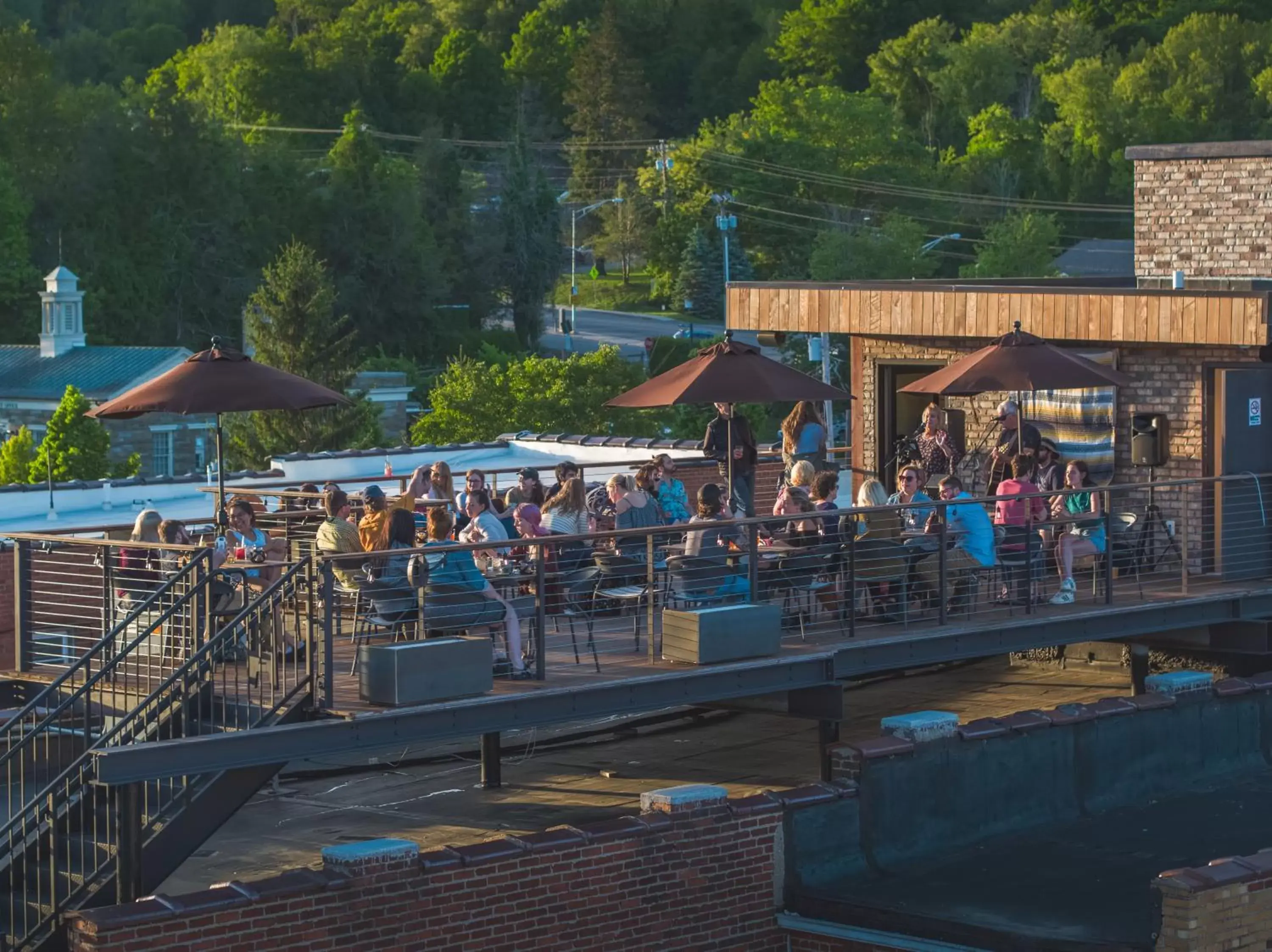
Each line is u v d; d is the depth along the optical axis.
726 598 17.31
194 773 13.63
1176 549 20.84
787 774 18.75
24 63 120.69
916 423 25.12
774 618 16.53
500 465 35.19
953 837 16.61
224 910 12.67
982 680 23.28
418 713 14.45
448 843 16.39
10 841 14.72
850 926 15.00
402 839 15.46
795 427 24.86
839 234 121.81
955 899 15.03
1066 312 21.84
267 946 12.86
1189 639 20.92
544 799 17.98
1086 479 20.27
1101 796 17.81
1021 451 20.31
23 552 17.28
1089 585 20.73
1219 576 21.27
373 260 124.19
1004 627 18.09
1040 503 19.94
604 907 14.45
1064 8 151.88
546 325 135.38
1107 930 13.91
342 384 87.25
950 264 132.38
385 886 13.38
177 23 195.38
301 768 19.19
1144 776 18.22
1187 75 132.75
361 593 15.41
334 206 123.94
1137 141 132.25
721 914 15.10
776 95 141.50
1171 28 140.62
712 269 135.75
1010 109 147.62
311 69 160.00
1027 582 18.98
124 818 13.84
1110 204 132.50
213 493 23.38
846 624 18.06
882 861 16.06
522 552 18.31
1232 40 133.12
